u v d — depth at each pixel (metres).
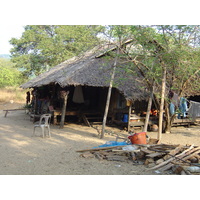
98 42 9.45
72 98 14.55
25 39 24.72
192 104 12.41
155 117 12.43
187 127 13.70
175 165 5.73
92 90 15.18
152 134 11.20
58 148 7.94
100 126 12.65
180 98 10.86
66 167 5.98
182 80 10.28
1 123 12.85
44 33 24.22
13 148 7.74
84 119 13.19
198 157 6.32
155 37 8.15
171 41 9.03
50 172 5.59
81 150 7.39
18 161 6.38
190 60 8.80
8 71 28.72
